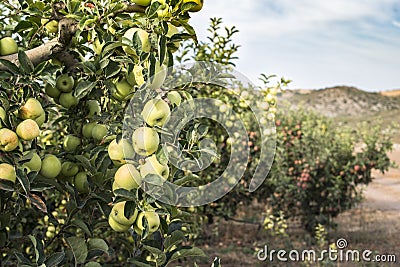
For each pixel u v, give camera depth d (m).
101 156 1.55
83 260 1.55
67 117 1.83
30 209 2.17
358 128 9.27
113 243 3.18
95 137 1.64
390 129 8.81
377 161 8.52
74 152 1.71
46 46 1.56
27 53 1.53
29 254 2.32
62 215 2.68
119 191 1.34
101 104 1.80
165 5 1.42
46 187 1.43
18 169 1.36
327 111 29.53
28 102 1.45
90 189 1.62
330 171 8.27
